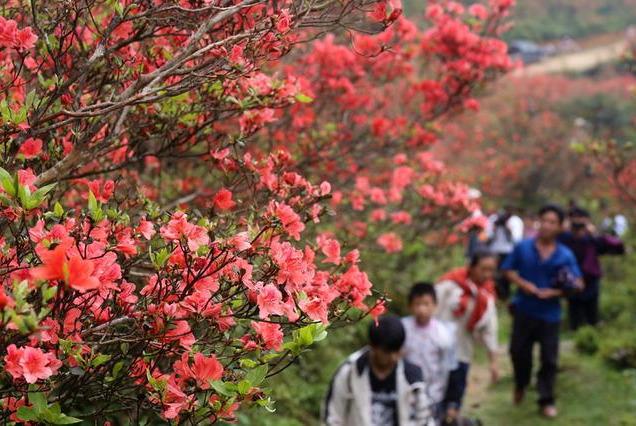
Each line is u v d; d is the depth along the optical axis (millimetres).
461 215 5316
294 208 2418
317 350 6746
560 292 6027
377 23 2352
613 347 7285
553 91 21984
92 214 1754
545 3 46438
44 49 2422
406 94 5965
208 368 1772
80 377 1873
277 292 1777
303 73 4906
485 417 6383
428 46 5352
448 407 4801
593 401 6359
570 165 18250
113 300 1935
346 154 5031
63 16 2303
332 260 2252
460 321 5348
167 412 1701
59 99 2521
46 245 1603
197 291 1764
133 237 2016
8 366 1495
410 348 4570
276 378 5648
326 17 2328
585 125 19516
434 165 5398
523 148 18266
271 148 4082
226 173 2664
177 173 4012
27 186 1676
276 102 2611
